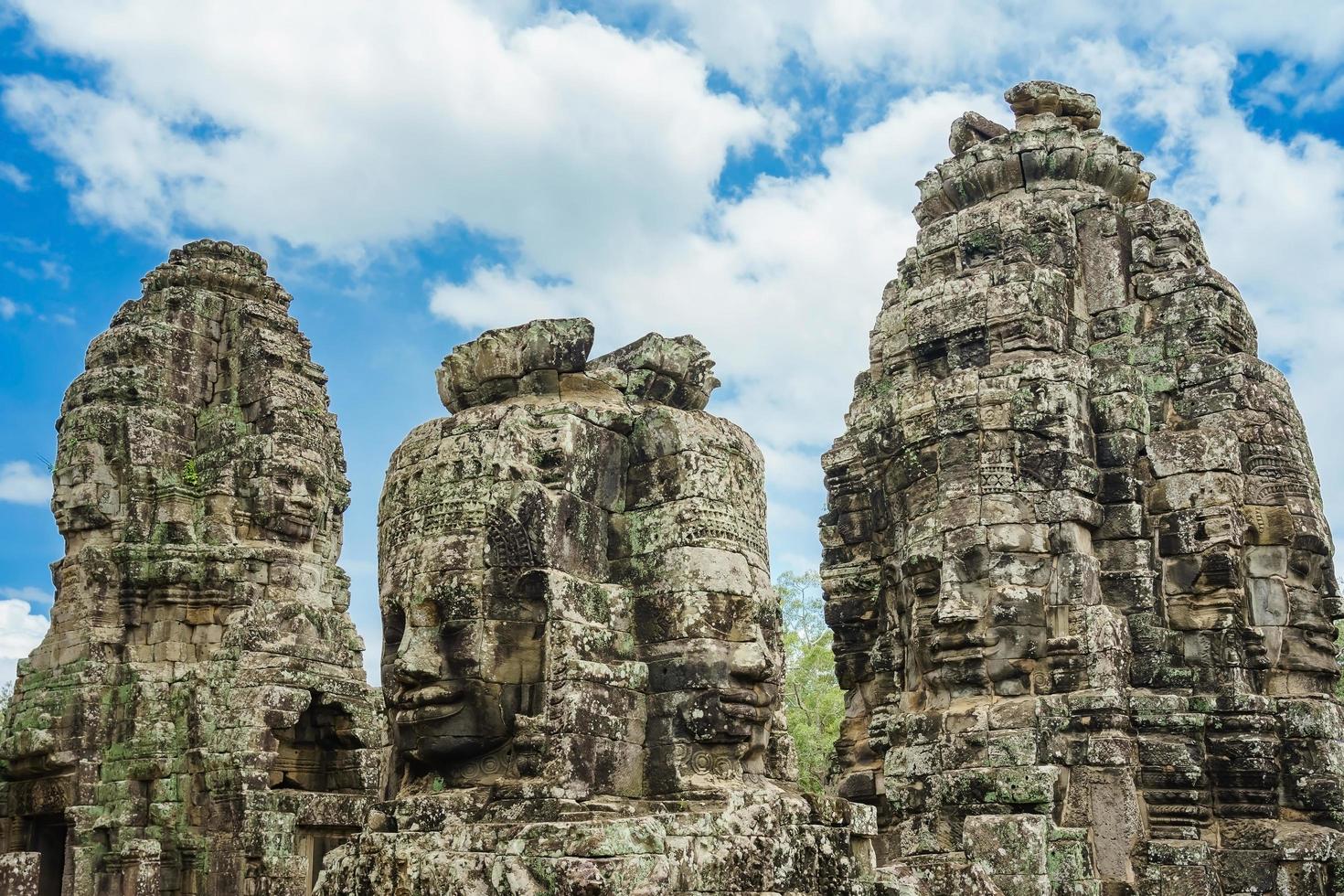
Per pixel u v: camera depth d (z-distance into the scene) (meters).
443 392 12.92
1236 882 16.41
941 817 16.56
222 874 20.39
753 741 11.65
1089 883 15.62
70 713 22.28
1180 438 18.16
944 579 17.31
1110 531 17.89
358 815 20.59
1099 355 19.05
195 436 24.28
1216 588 17.64
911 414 18.42
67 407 24.52
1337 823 16.89
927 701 17.61
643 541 11.98
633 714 11.41
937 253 19.83
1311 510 18.33
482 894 10.14
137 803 21.62
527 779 10.90
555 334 12.36
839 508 20.00
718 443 12.23
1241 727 17.08
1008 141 20.06
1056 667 16.84
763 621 11.95
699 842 10.41
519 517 11.45
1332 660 18.23
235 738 20.92
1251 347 19.70
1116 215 19.62
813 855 11.29
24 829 22.89
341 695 21.95
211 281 25.28
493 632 11.32
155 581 22.81
